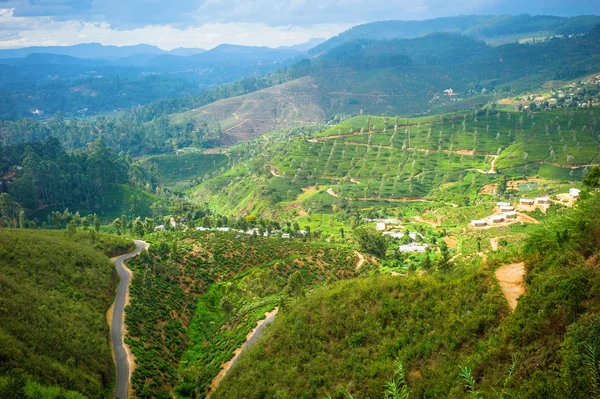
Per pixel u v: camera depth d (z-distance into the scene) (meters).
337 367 34.62
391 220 160.50
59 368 41.22
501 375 24.34
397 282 40.22
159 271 82.75
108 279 70.50
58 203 194.00
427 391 26.70
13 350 39.56
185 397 50.38
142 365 52.56
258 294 83.12
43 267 63.47
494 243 104.69
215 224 145.25
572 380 20.48
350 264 103.44
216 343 62.66
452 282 35.62
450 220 147.25
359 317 38.81
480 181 193.12
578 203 32.91
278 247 109.00
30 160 193.12
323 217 172.50
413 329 33.78
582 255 27.67
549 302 25.67
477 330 29.33
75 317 54.09
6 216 157.50
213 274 90.06
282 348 41.56
